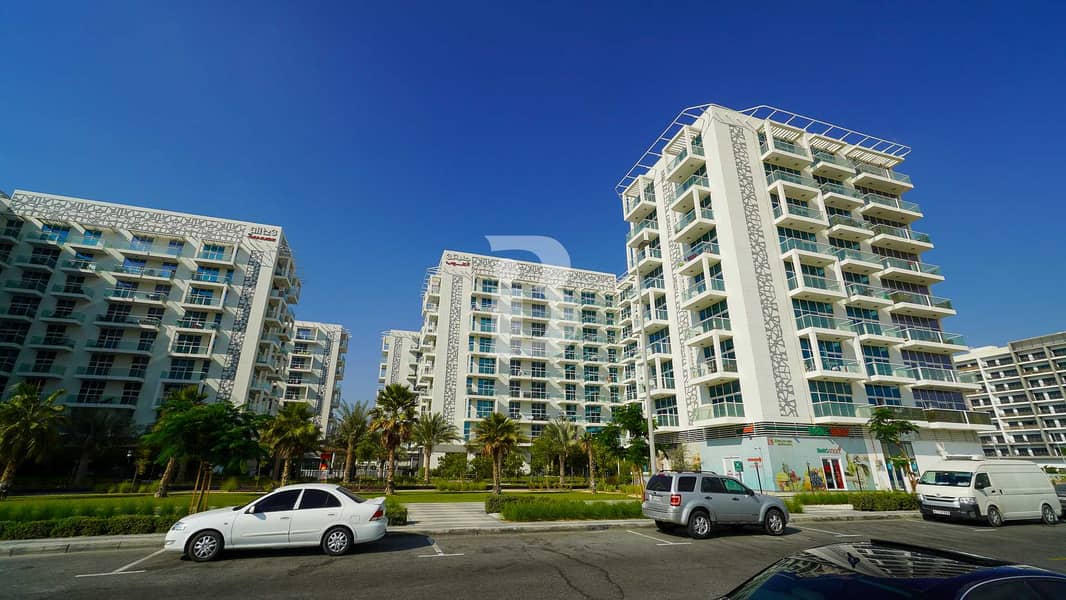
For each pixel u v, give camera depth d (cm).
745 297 3134
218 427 1530
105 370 4359
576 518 1566
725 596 392
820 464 2873
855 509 1955
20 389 2962
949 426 3216
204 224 4988
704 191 3544
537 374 5938
